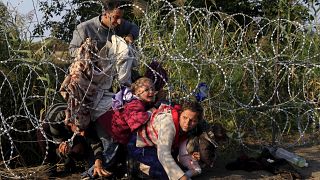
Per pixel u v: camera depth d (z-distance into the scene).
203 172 4.72
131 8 5.90
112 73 4.47
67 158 4.65
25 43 5.13
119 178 4.53
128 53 4.50
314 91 6.19
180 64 5.64
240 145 5.38
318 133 5.91
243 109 5.78
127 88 4.46
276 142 5.55
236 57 5.84
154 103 4.62
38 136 4.59
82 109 4.31
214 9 9.74
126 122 4.34
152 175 4.34
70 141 4.34
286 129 6.04
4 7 5.12
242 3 9.88
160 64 4.93
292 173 4.64
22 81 4.96
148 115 4.34
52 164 4.73
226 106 5.73
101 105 4.43
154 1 5.73
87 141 4.54
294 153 5.36
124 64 4.49
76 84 4.26
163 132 4.20
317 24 6.34
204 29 5.93
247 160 4.85
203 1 9.42
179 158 4.44
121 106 4.38
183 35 5.79
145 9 5.18
